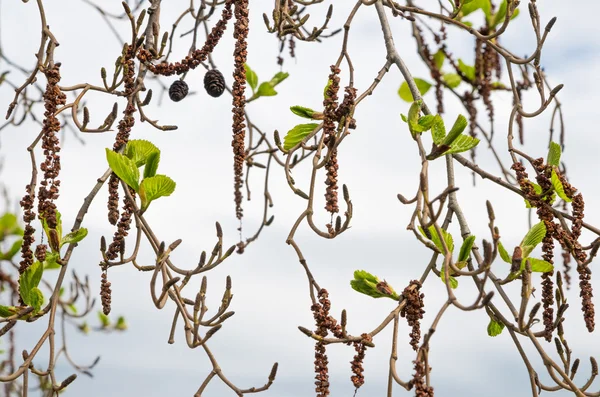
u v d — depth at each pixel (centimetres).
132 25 91
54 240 89
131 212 91
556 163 89
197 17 101
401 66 91
